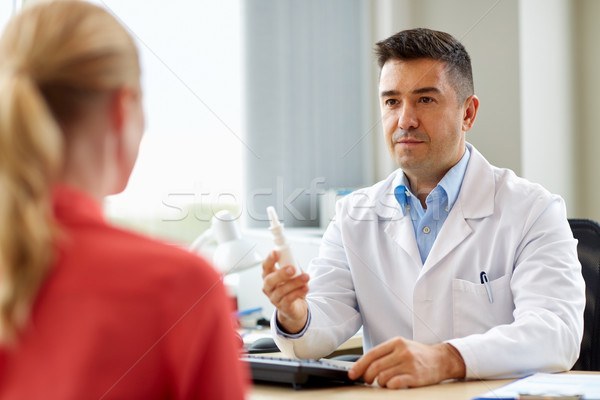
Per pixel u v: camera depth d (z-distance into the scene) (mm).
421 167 1373
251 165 2336
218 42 2377
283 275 1101
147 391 549
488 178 1402
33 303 532
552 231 1283
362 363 989
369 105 2469
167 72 2312
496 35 2521
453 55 1367
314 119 2426
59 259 543
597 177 2688
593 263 1374
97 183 581
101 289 539
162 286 547
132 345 539
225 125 2350
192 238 2256
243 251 1537
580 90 2727
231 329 580
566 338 1099
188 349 550
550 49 2613
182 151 2314
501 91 2512
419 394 905
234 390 569
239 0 2406
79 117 556
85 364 527
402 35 1377
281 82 2418
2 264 508
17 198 502
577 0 2717
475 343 1027
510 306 1286
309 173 2379
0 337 516
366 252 1440
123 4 2258
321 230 2195
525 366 1042
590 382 913
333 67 2473
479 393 906
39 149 508
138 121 612
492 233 1331
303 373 953
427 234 1396
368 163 2445
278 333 1211
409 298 1366
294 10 2475
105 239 560
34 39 546
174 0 2332
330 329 1298
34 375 529
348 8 2510
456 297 1300
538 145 2566
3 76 533
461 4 2541
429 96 1344
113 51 567
